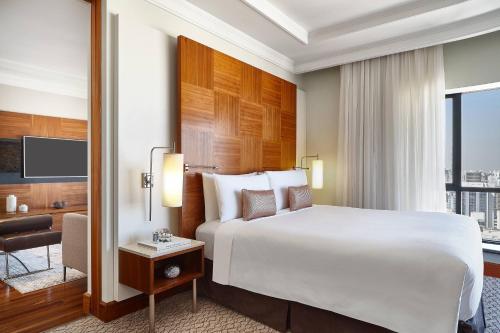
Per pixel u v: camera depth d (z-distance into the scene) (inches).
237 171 133.6
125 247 88.3
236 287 95.8
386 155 155.4
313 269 78.6
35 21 130.1
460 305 62.5
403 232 84.8
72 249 118.0
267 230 91.3
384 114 157.8
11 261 150.7
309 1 119.9
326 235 82.5
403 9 125.0
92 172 93.9
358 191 164.6
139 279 83.9
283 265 84.0
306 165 189.2
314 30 145.7
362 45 154.8
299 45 154.9
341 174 172.2
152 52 101.8
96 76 92.2
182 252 89.7
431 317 61.8
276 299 86.6
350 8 125.0
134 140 95.4
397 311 65.9
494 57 134.7
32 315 93.1
